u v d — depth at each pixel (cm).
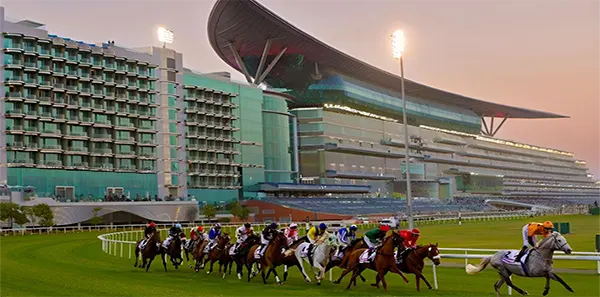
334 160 15100
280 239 2528
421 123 19500
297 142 14800
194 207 10662
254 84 13525
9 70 9106
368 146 16262
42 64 9381
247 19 12062
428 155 18275
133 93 10556
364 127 16338
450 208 16175
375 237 2302
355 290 2292
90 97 9912
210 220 10844
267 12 11919
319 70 15262
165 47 11650
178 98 11419
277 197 12850
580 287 2317
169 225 9675
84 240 6338
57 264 3625
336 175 14912
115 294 2206
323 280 2667
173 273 3075
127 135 10456
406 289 2303
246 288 2402
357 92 16050
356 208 13125
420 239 5997
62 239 6538
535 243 1950
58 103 9500
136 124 10594
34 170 9262
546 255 1919
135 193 10525
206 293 2236
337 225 7856
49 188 9394
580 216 12306
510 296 2072
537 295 2052
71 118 9706
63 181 9569
